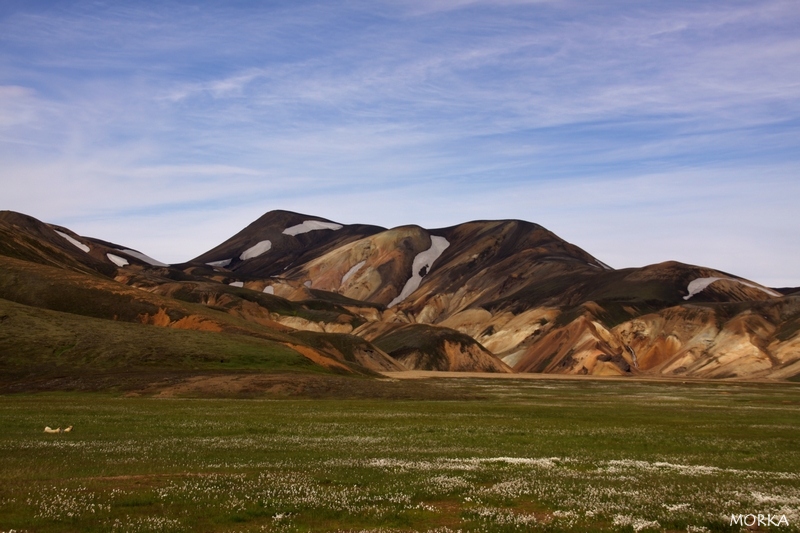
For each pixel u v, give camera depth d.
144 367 92.31
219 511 21.61
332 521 20.98
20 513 20.52
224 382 85.38
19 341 92.75
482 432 48.91
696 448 42.78
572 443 43.81
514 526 20.64
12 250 169.75
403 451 37.41
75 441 38.09
